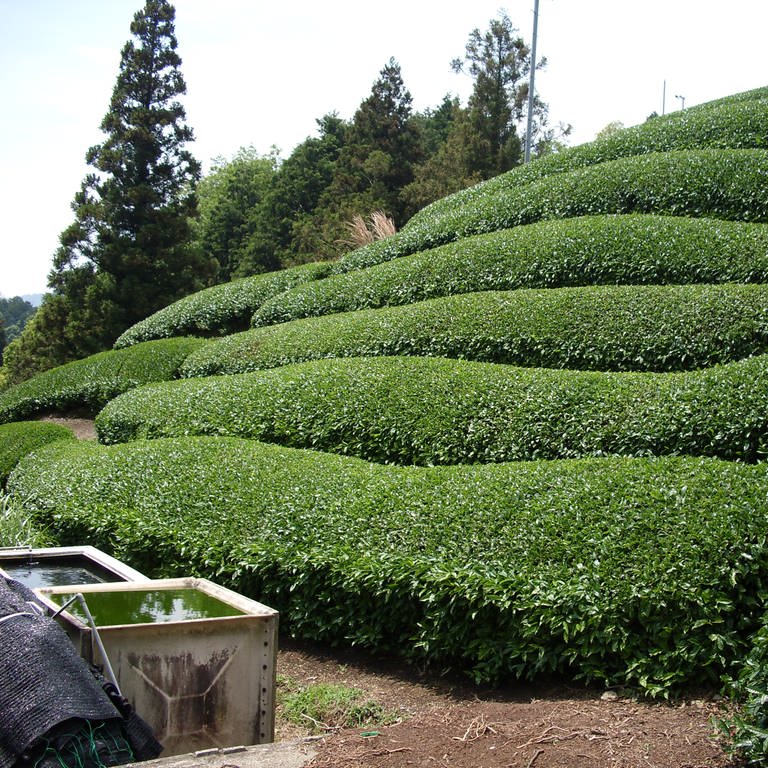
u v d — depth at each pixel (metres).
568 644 4.95
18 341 37.78
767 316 8.06
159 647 3.75
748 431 6.42
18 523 8.38
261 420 9.48
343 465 7.66
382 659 5.86
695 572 4.80
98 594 4.36
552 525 5.52
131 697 3.70
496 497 6.04
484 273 11.59
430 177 37.34
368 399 8.76
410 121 43.50
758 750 3.48
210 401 10.36
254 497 7.28
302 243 36.88
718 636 4.57
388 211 37.03
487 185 15.87
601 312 9.12
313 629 6.20
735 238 10.17
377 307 12.40
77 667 3.28
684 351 8.16
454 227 13.91
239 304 15.60
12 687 3.11
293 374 10.10
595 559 5.13
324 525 6.49
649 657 4.69
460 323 10.00
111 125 30.11
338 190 41.69
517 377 8.27
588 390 7.59
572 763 3.65
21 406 14.62
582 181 13.29
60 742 3.05
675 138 14.40
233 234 50.75
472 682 5.29
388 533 6.09
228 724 3.89
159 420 10.50
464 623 5.32
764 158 12.25
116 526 7.71
